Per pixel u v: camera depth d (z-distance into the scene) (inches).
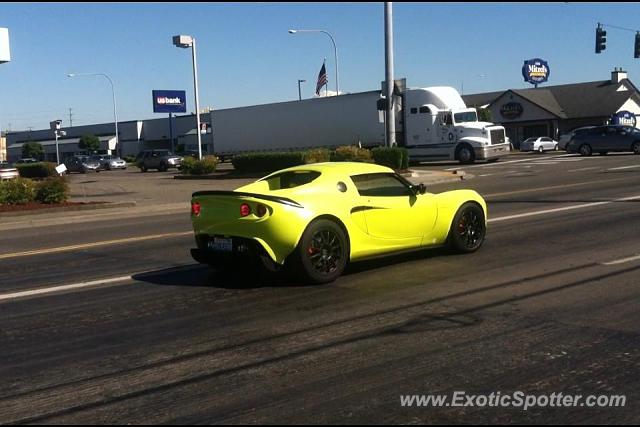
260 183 362.9
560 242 429.7
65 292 344.5
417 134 1540.4
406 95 1547.7
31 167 1847.9
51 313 301.7
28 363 232.7
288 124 1737.2
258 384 203.2
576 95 2664.9
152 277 373.1
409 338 242.1
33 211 781.9
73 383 210.8
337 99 1619.1
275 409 184.2
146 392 200.5
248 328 263.3
